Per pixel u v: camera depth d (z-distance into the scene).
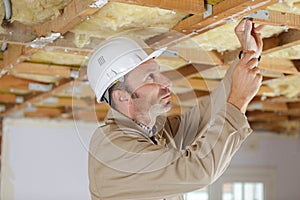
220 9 2.11
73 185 6.40
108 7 2.29
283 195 7.41
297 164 7.55
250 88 1.84
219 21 2.22
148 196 1.83
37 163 6.27
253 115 5.93
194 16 2.27
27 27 2.52
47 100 4.87
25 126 6.27
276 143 7.49
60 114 5.80
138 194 1.84
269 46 2.77
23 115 5.98
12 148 6.18
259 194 7.35
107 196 1.90
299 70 3.30
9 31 2.48
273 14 2.26
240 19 2.38
